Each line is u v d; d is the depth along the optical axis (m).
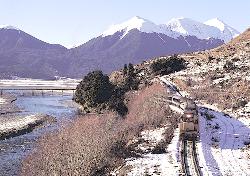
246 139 51.06
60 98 192.25
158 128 59.09
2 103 150.62
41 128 92.75
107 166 42.38
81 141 55.19
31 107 142.00
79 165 43.06
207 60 124.25
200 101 88.88
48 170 46.78
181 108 65.31
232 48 130.38
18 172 51.88
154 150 44.38
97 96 94.00
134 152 44.94
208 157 41.47
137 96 95.94
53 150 55.25
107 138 53.59
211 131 55.62
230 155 43.31
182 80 105.62
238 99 82.31
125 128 63.06
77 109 129.62
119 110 87.19
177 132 53.59
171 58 123.19
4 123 96.75
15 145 71.62
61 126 86.81
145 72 123.50
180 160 40.00
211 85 97.12
